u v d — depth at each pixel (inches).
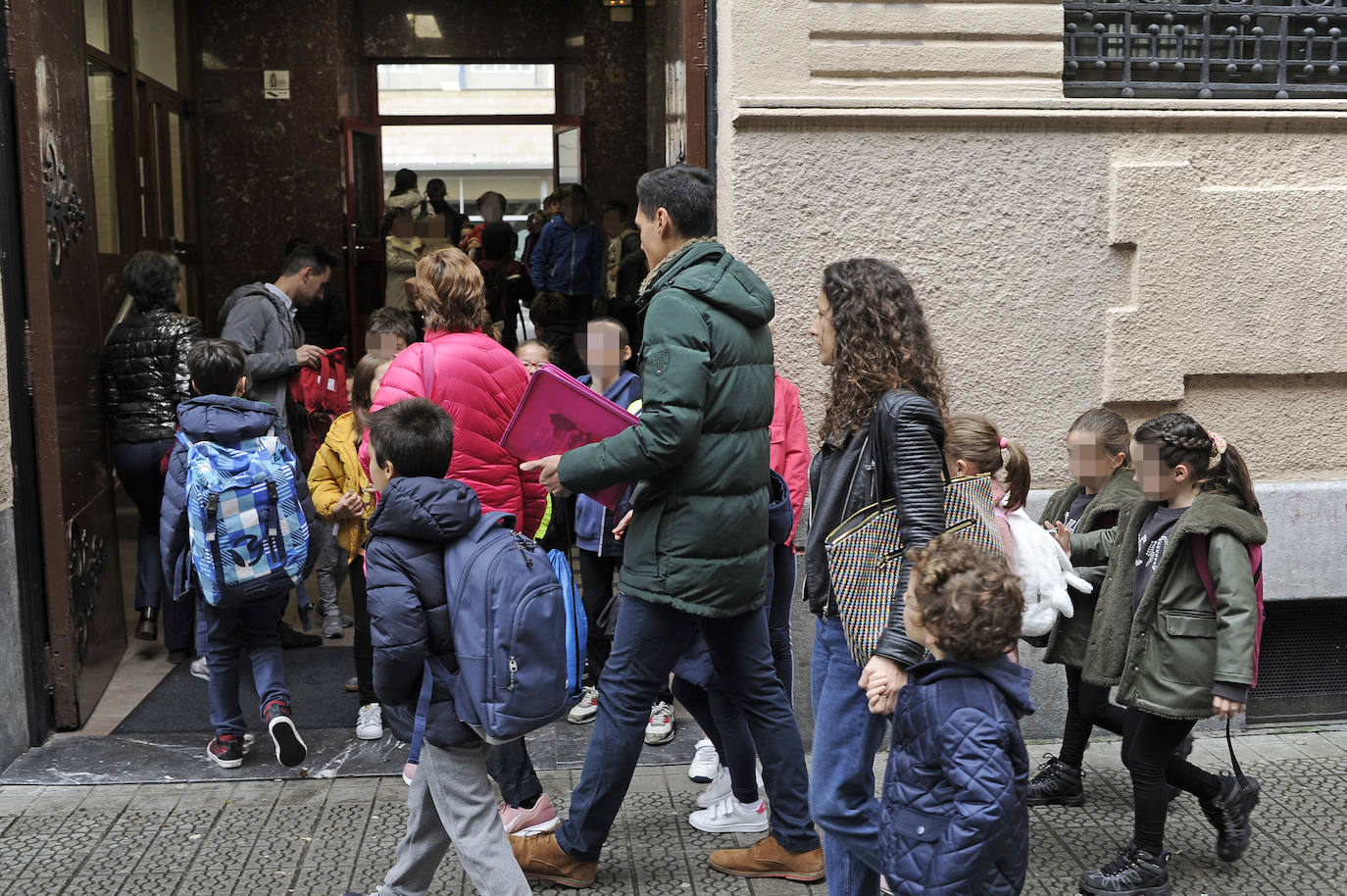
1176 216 171.5
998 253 170.7
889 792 93.4
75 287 183.3
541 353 188.9
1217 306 173.5
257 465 155.8
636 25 494.6
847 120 165.6
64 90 179.6
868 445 106.4
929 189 168.7
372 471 117.8
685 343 114.7
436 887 130.0
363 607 172.1
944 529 103.7
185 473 156.3
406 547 108.5
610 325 171.0
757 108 163.8
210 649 160.9
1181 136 172.9
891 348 107.4
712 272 118.5
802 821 131.0
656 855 138.6
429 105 507.5
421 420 111.2
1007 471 135.3
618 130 500.1
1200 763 165.5
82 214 189.0
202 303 442.9
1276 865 136.3
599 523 175.2
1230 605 122.0
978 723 88.6
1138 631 128.0
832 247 167.8
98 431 196.5
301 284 218.5
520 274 411.5
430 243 450.3
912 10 166.9
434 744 111.3
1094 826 146.9
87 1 282.2
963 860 86.8
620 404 171.9
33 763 163.6
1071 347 173.5
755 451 121.0
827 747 110.7
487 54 499.2
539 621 107.0
